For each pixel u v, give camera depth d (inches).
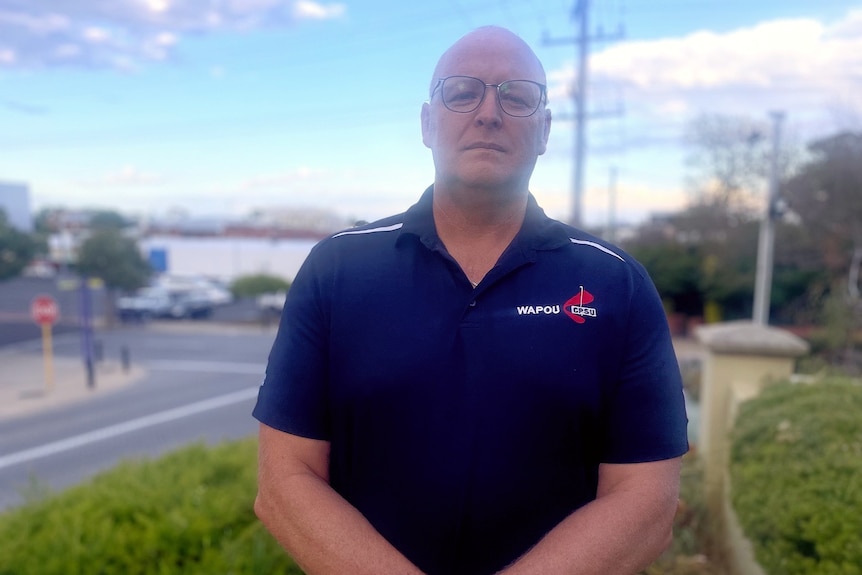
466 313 56.1
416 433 55.6
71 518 128.0
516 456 54.9
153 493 139.6
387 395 55.7
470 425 54.9
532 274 57.4
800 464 104.8
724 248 974.4
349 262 59.1
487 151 57.1
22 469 379.6
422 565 56.5
